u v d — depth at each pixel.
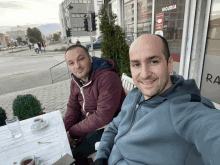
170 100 0.58
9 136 1.37
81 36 45.94
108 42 3.46
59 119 1.60
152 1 3.89
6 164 1.04
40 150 1.15
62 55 19.16
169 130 0.54
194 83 0.64
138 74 0.58
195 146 0.51
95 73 1.57
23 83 7.05
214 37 2.38
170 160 0.56
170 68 0.59
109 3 6.23
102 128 1.69
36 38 63.91
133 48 0.57
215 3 2.27
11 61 16.16
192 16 2.54
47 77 7.80
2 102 4.68
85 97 1.76
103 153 0.95
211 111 0.49
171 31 3.37
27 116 2.02
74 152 1.55
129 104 0.90
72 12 42.66
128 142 0.71
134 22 5.04
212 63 2.50
